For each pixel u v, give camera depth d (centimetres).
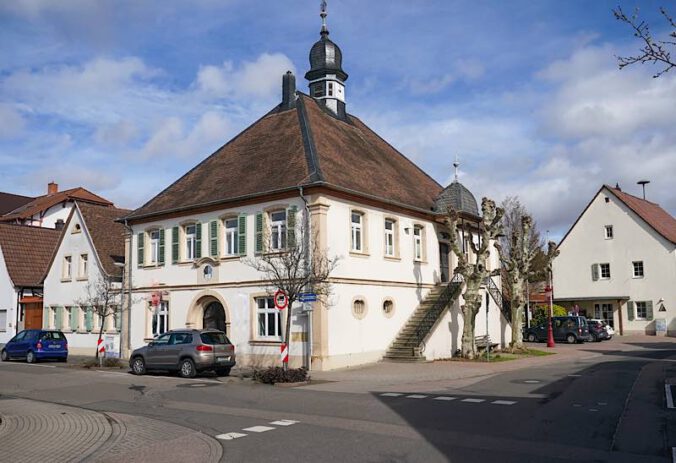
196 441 1090
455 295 2988
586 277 5309
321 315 2344
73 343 3606
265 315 2562
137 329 3053
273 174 2641
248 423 1256
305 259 2245
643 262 5031
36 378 2277
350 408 1424
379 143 3653
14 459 988
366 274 2623
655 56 800
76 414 1419
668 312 4872
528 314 4831
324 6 3541
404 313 2862
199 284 2789
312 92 3516
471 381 1948
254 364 2544
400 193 3000
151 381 2117
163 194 3120
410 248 2962
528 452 954
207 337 2248
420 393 1677
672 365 2369
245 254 2620
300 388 1858
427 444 1017
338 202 2503
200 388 1886
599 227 5281
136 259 3111
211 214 2780
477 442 1029
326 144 2856
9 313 4181
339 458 933
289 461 926
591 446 993
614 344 3950
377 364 2545
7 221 5866
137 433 1178
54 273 3812
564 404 1424
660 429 1128
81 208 3706
